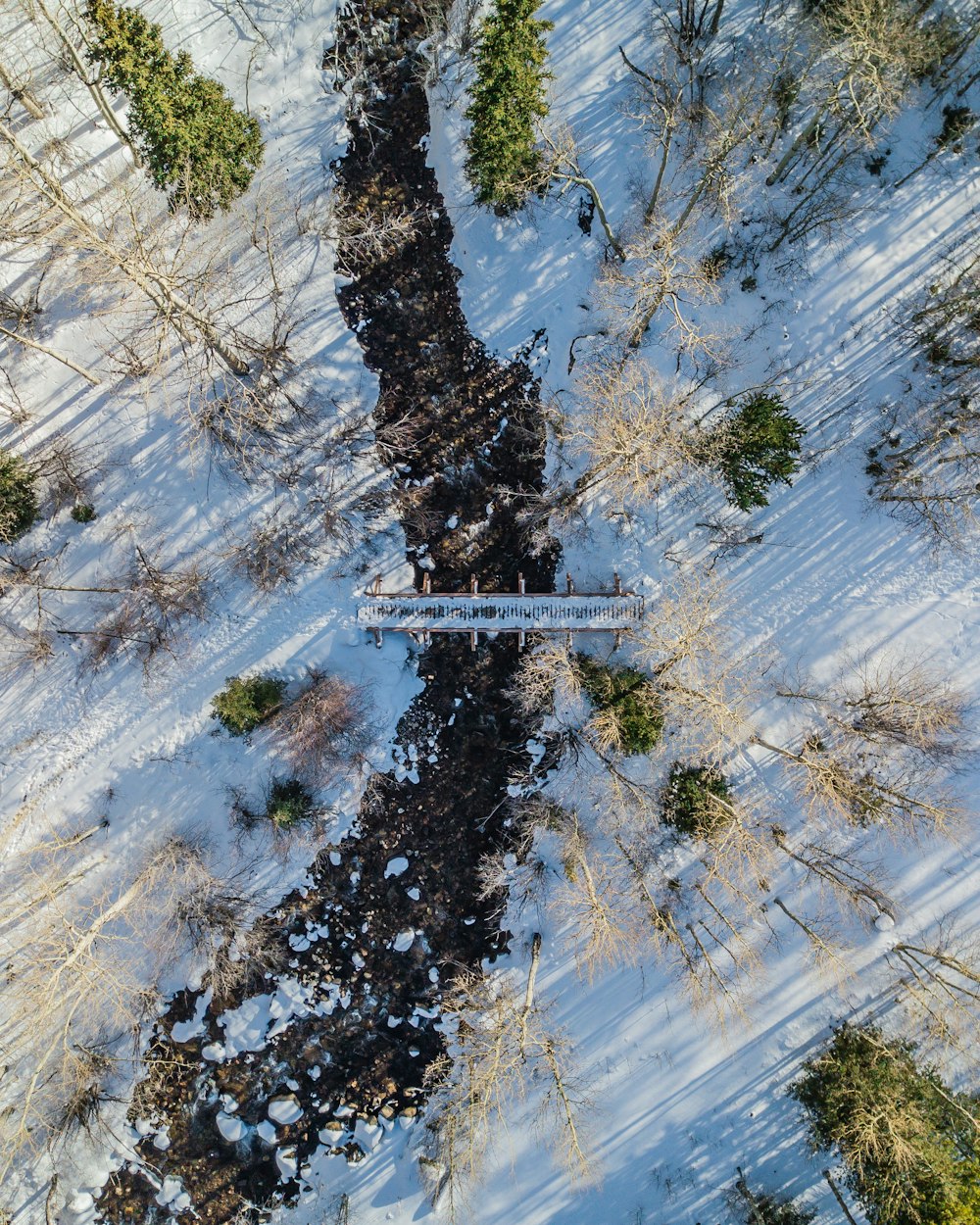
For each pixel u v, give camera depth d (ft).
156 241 84.84
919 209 90.58
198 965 90.33
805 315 90.89
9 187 76.84
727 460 85.46
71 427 90.33
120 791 90.74
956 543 91.09
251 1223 90.48
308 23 88.38
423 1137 90.53
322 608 90.99
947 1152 79.30
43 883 81.76
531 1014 88.33
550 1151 89.86
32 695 90.79
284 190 89.30
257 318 89.76
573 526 91.04
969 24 85.92
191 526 90.84
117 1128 90.38
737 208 89.20
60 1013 87.71
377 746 91.04
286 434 90.38
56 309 89.35
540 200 88.69
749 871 89.92
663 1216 90.48
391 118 90.12
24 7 77.82
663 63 87.81
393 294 91.04
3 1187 88.63
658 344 90.17
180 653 90.58
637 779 90.53
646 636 88.02
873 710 89.20
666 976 90.94
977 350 89.81
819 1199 90.07
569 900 84.84
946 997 89.76
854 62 74.28
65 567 90.38
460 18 88.02
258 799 90.43
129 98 78.89
